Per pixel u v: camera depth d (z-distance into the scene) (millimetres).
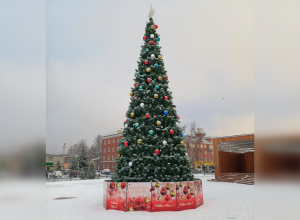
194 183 8938
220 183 21219
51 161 44031
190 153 45594
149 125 9133
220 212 8031
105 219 7207
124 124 9602
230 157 26812
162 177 8672
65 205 10055
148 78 9555
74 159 45156
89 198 12281
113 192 8617
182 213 7879
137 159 8750
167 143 8992
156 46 10133
